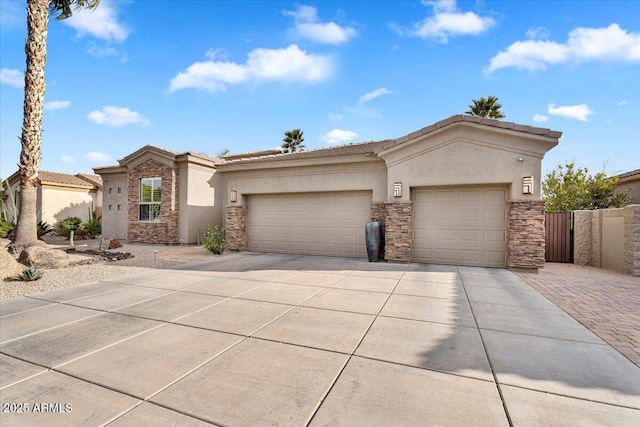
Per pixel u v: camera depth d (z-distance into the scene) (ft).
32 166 42.27
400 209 38.17
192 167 64.64
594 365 12.78
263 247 49.80
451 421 9.16
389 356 13.57
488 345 14.78
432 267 35.83
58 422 9.19
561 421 9.18
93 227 80.64
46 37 43.70
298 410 9.71
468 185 36.35
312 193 46.21
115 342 15.21
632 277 31.48
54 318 18.86
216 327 17.19
